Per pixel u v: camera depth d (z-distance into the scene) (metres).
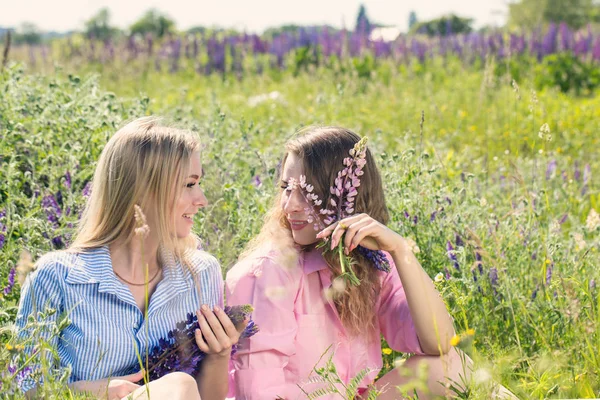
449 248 4.01
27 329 2.75
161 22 43.00
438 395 2.98
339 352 3.20
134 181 2.90
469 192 4.66
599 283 3.83
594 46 15.19
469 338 3.30
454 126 9.02
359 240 2.99
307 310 3.17
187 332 2.86
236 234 4.01
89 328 2.85
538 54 15.52
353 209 3.26
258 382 3.00
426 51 15.60
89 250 2.94
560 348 3.54
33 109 4.95
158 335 2.96
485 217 4.41
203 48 16.38
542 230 4.53
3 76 5.61
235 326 2.88
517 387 3.16
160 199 2.92
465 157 6.64
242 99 10.46
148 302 2.97
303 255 3.27
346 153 3.26
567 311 3.25
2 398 2.52
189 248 3.16
